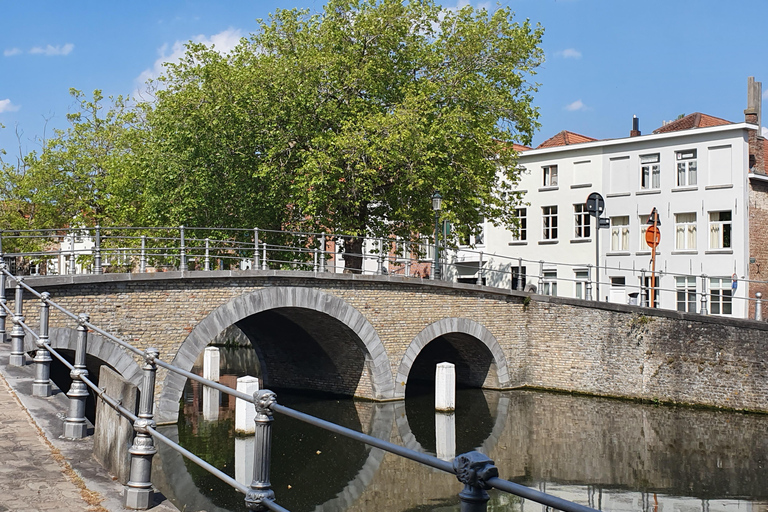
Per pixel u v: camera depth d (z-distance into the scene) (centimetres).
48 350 898
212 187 2553
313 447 1812
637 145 3675
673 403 2428
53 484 608
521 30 2928
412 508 1337
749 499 1414
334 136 2572
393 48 2762
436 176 2620
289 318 2469
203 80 2677
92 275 1750
